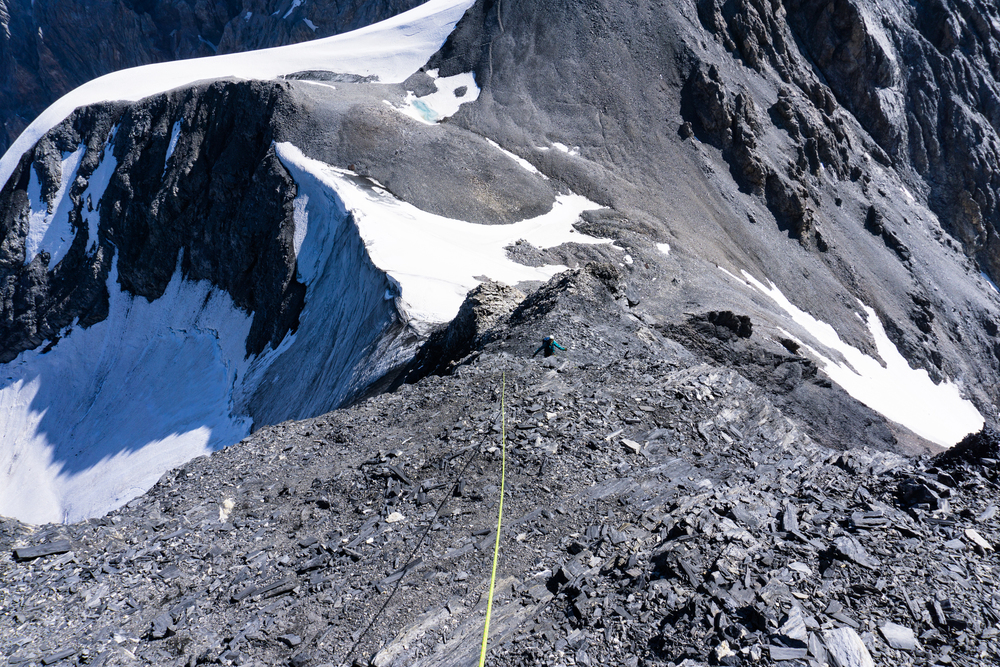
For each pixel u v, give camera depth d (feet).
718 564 22.95
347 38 296.51
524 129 230.27
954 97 300.20
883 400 171.83
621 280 82.07
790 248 229.25
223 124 213.46
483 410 44.34
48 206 224.74
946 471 28.37
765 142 249.34
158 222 207.31
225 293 196.03
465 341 81.30
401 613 26.08
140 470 151.53
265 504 37.96
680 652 19.81
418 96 243.19
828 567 22.29
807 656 18.26
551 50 251.80
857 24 286.66
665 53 253.44
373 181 191.52
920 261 253.85
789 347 154.61
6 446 192.03
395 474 37.55
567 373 50.98
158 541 34.19
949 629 18.99
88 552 33.30
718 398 43.96
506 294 87.35
